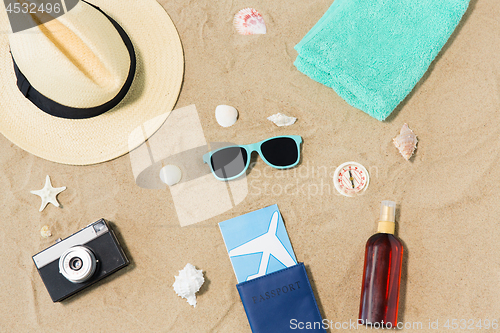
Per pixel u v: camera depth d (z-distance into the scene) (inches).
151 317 36.8
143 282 37.0
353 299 37.1
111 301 36.8
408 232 37.9
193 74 38.5
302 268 35.9
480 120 38.5
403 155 37.4
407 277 37.5
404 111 38.6
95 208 37.4
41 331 36.5
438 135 38.5
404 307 37.3
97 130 35.9
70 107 32.5
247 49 39.0
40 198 37.4
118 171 37.4
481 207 37.9
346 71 35.4
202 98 38.4
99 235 34.8
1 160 37.4
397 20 35.6
